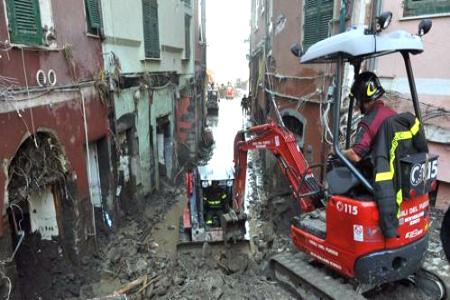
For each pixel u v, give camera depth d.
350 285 5.18
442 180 7.10
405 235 4.52
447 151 6.96
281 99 11.68
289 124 11.30
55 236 6.77
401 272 4.62
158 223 10.72
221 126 28.39
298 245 5.98
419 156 4.35
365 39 4.25
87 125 7.64
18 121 5.47
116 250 8.20
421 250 4.70
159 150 13.45
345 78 7.84
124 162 10.02
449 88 6.78
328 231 5.08
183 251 8.60
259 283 6.50
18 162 5.73
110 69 8.83
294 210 9.50
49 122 6.25
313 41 9.27
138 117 10.70
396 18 7.25
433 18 6.79
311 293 5.53
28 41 5.75
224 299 6.13
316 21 9.05
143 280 7.06
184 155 16.72
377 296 5.20
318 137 8.98
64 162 6.72
